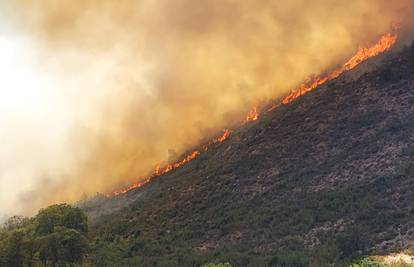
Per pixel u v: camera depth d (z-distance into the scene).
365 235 122.62
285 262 117.19
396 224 123.94
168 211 189.38
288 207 151.62
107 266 134.12
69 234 116.94
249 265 120.00
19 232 111.06
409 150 154.62
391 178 145.25
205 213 173.00
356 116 185.25
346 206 140.38
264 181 177.62
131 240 167.25
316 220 139.38
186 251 144.75
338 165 164.38
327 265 111.12
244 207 163.62
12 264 107.81
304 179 165.38
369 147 165.62
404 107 176.75
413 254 106.81
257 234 143.50
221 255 133.00
